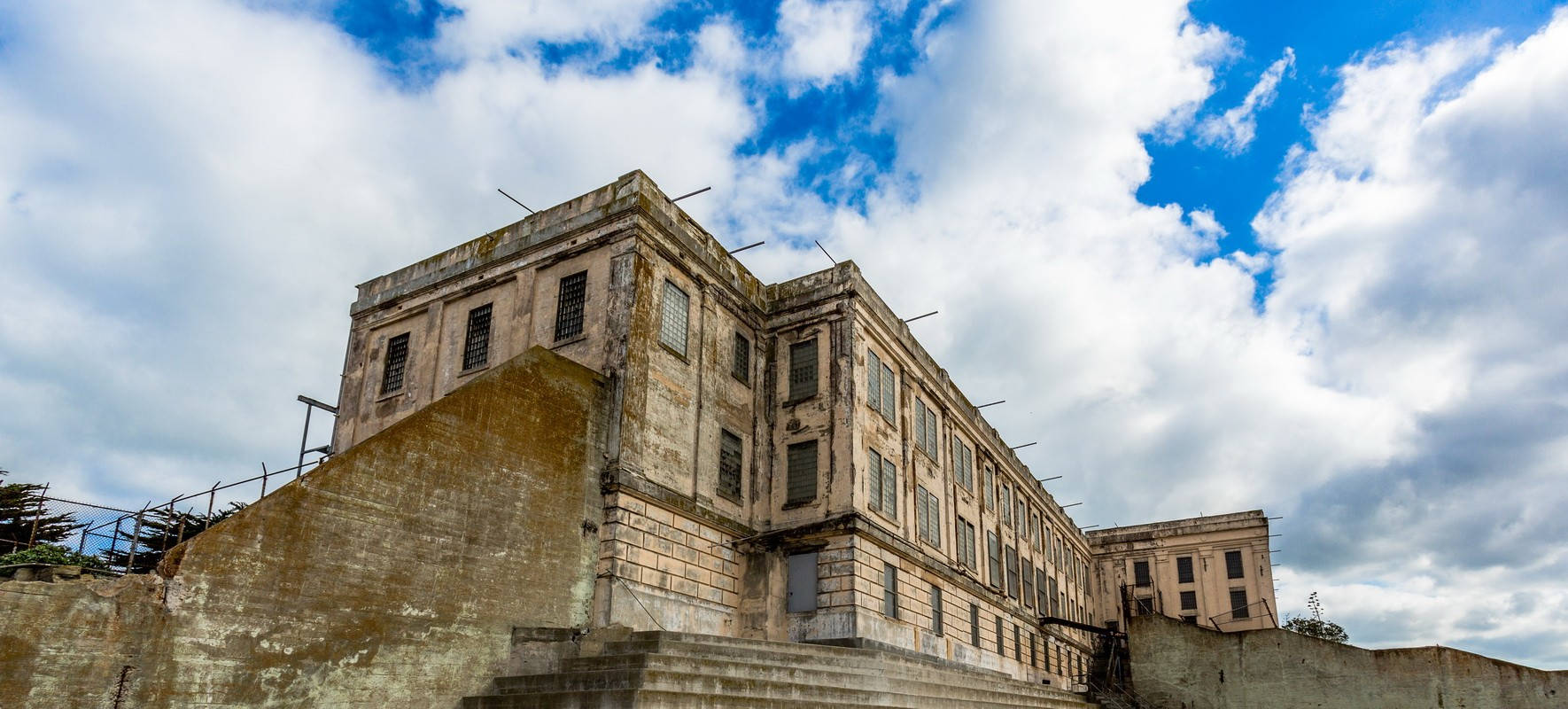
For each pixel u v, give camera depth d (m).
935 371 37.66
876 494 29.97
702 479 26.84
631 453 24.16
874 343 31.91
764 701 16.83
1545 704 27.41
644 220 26.22
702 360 27.97
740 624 27.39
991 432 44.06
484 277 29.06
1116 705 34.50
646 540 24.08
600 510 23.39
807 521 28.33
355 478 17.92
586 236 27.00
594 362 25.30
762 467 29.72
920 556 31.77
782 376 30.83
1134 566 62.44
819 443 29.14
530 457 21.77
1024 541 46.78
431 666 18.39
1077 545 59.28
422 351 29.66
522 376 22.05
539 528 21.56
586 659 18.95
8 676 13.08
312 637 16.56
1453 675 28.59
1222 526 60.38
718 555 26.95
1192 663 32.25
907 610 30.16
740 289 30.55
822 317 30.61
